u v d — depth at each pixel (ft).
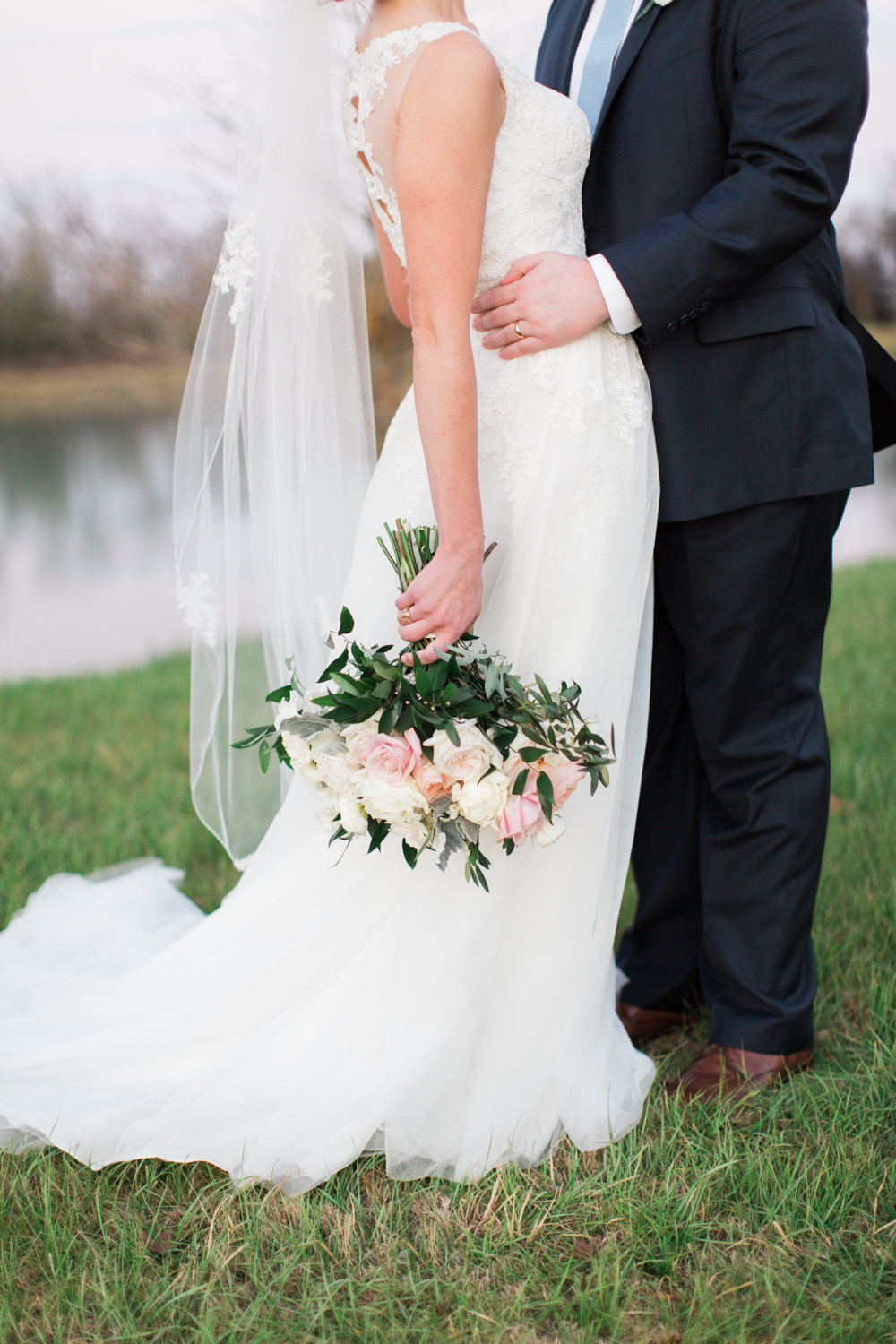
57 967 7.67
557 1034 6.47
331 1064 6.42
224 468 6.93
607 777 5.96
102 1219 5.78
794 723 7.07
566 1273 5.37
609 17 6.87
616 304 6.10
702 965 7.55
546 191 6.17
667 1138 6.42
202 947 6.82
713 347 6.52
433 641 5.74
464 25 6.10
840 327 6.88
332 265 6.67
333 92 6.48
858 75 6.16
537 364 6.21
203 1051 6.65
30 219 41.86
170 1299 5.25
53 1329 5.13
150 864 9.25
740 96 6.23
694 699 7.10
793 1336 5.13
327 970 6.57
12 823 10.84
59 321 44.09
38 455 44.24
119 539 36.27
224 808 7.66
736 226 6.06
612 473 6.28
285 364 6.72
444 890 6.25
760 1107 6.73
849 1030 7.64
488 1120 6.30
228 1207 5.83
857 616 19.39
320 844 6.64
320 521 6.98
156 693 16.99
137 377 44.78
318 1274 5.49
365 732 5.52
